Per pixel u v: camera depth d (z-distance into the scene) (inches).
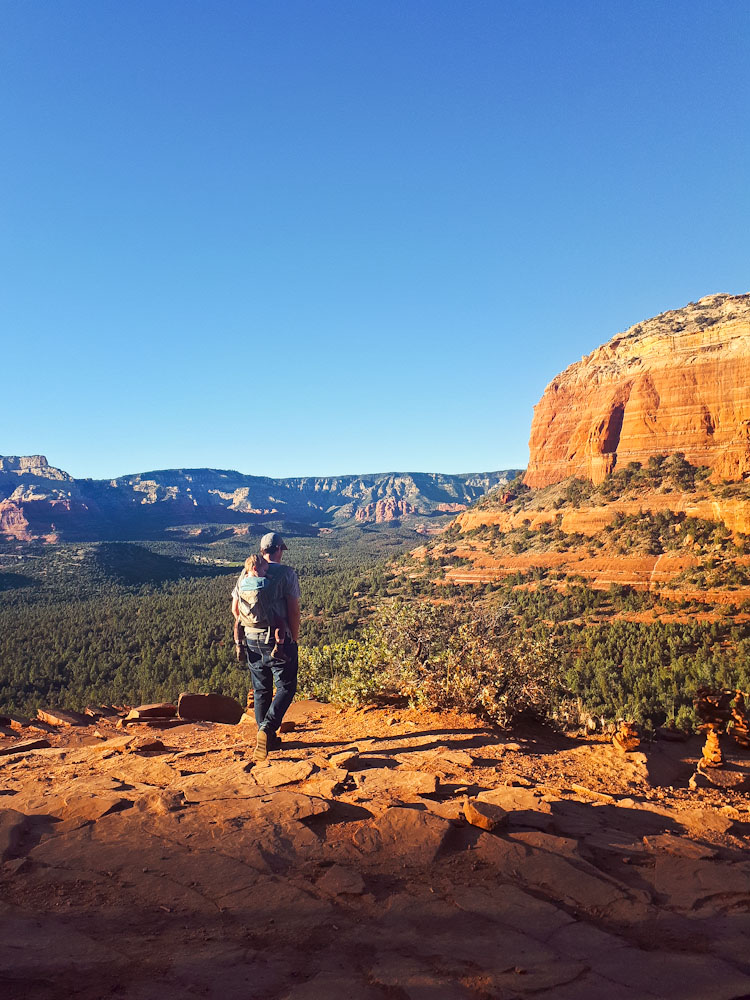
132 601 5944.9
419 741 233.8
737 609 2677.2
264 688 229.6
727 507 3607.3
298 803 148.7
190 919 98.0
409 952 88.0
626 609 3051.2
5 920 96.1
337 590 5275.6
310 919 98.3
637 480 4763.8
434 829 133.5
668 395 4990.2
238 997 75.5
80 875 114.3
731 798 189.2
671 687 1766.7
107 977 79.5
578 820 150.7
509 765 205.8
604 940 92.2
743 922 99.9
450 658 279.6
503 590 3853.3
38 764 218.2
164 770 191.8
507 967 83.7
